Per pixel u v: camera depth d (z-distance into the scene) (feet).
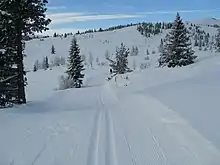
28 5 66.28
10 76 66.74
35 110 59.52
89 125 43.14
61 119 47.88
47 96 112.98
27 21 68.64
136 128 39.70
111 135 36.58
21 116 49.11
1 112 52.54
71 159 27.86
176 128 35.86
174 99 54.13
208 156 26.23
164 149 29.89
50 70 451.94
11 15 62.34
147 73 153.99
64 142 33.68
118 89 120.37
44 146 32.07
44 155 29.04
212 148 27.09
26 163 26.84
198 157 26.68
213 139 29.04
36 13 67.87
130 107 60.23
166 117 41.93
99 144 32.68
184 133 33.14
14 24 63.46
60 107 68.28
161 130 36.99
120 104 68.13
